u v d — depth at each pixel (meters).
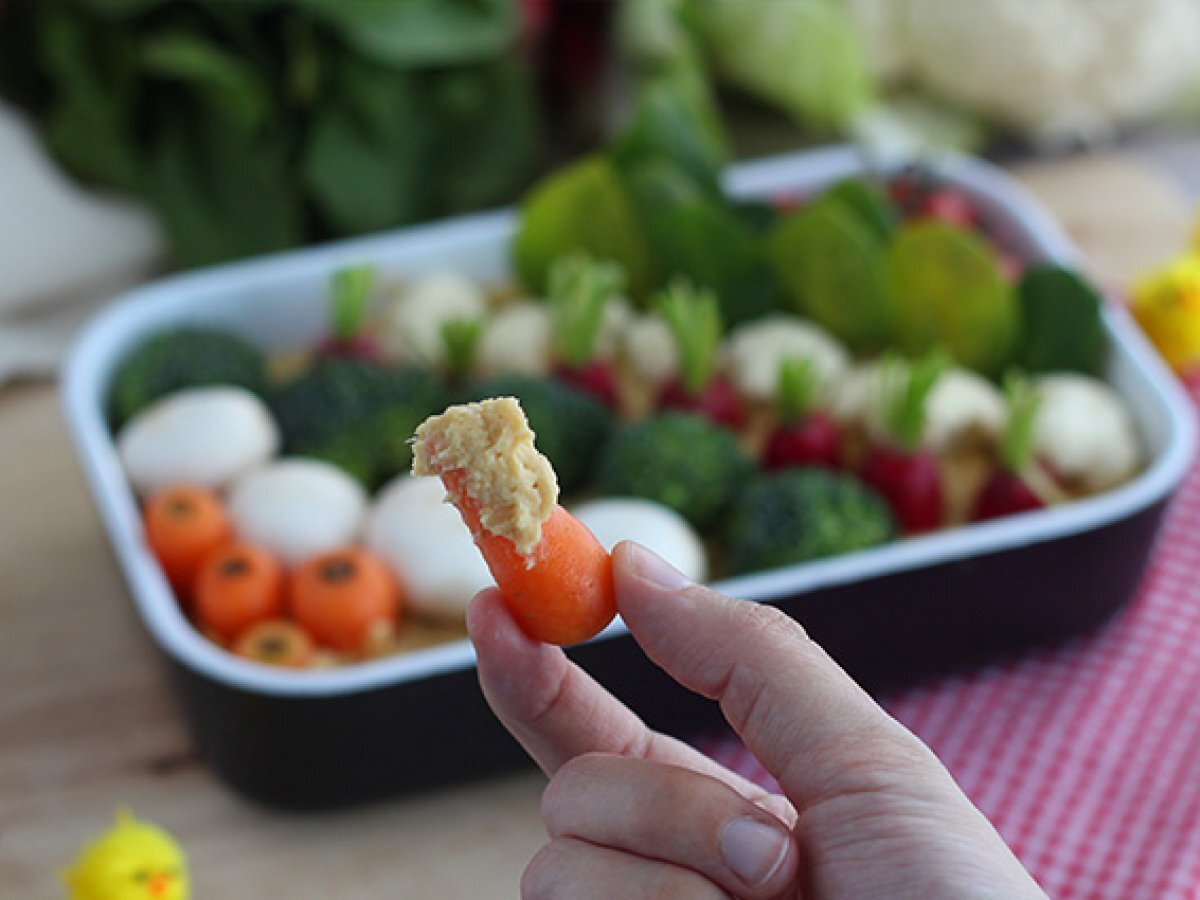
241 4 0.63
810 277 0.54
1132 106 0.74
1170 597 0.51
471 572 0.45
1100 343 0.53
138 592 0.43
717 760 0.46
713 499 0.48
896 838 0.26
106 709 0.48
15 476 0.56
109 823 0.46
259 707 0.41
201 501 0.47
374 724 0.42
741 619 0.28
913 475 0.48
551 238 0.56
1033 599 0.46
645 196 0.56
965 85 0.71
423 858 0.45
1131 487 0.46
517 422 0.26
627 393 0.54
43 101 0.67
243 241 0.65
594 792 0.28
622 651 0.42
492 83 0.67
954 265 0.52
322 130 0.65
